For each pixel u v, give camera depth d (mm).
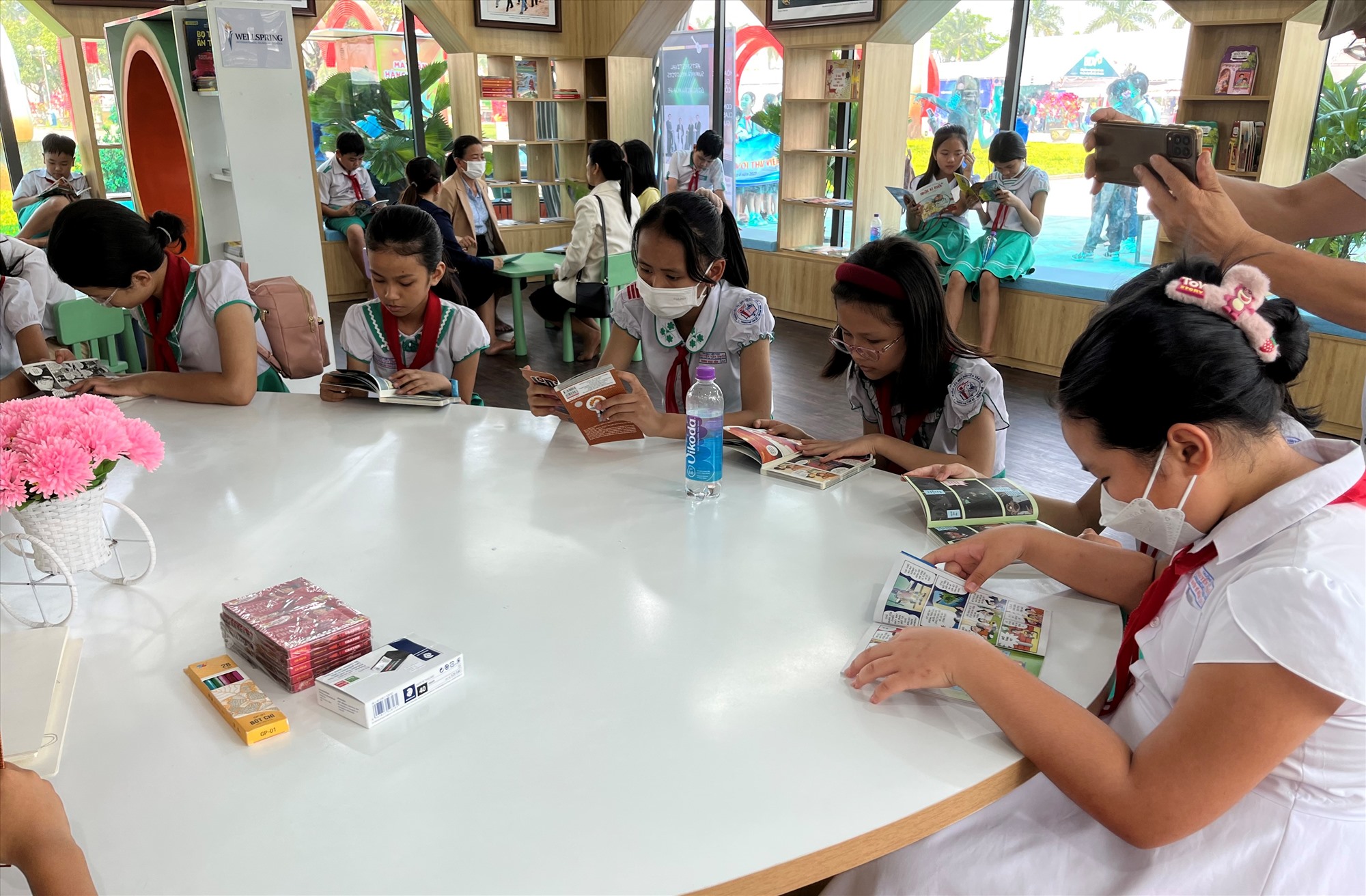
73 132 6367
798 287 6492
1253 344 858
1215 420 848
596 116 7895
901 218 6117
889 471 1839
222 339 2047
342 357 5359
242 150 3791
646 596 1206
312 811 826
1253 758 791
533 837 792
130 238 1978
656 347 2197
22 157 6301
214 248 4250
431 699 989
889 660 978
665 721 946
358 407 2057
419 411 2027
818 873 785
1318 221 1639
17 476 1106
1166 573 987
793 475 1623
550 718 953
